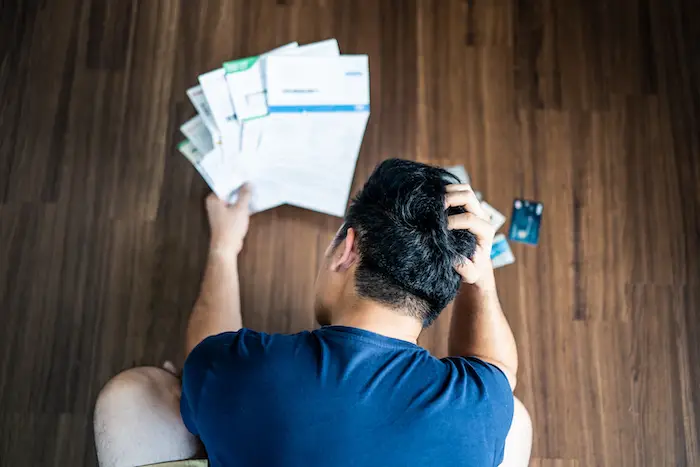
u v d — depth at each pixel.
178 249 1.45
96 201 1.47
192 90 1.36
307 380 0.74
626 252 1.50
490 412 0.78
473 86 1.58
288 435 0.72
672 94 1.60
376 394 0.73
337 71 1.24
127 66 1.55
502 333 1.04
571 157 1.55
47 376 1.37
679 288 1.48
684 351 1.45
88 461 1.33
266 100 1.24
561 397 1.41
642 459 1.39
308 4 1.61
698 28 1.64
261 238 1.46
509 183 1.53
